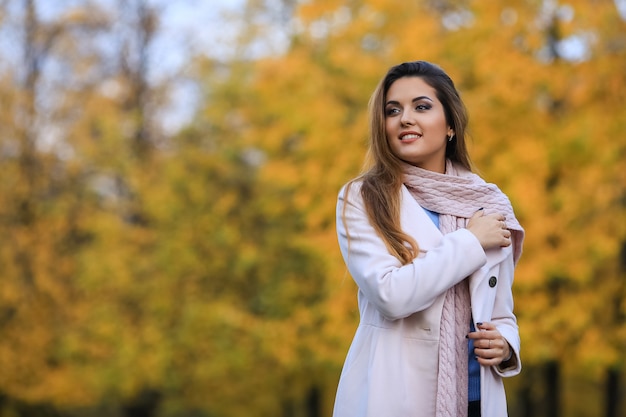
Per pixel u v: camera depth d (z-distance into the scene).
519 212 8.53
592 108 8.91
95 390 13.02
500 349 2.41
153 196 12.77
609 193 9.17
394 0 9.98
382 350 2.42
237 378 13.25
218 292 12.92
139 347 12.52
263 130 11.76
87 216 13.83
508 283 2.59
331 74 10.65
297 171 10.50
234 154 12.63
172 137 14.05
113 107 14.55
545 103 9.35
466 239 2.38
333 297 9.78
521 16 8.98
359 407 2.45
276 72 10.92
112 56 15.29
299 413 16.48
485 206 2.54
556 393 11.13
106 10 15.39
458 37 9.22
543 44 9.09
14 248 13.38
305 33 11.03
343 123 10.20
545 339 9.24
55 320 13.27
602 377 12.98
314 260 11.04
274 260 12.60
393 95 2.60
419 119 2.55
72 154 13.96
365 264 2.43
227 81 12.62
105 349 12.84
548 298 9.40
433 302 2.42
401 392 2.38
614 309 9.86
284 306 12.14
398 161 2.59
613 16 8.82
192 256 12.60
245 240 12.66
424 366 2.40
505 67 8.68
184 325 12.46
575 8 8.71
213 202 12.77
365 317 2.54
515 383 12.80
